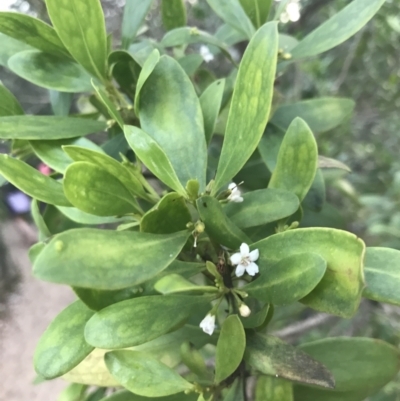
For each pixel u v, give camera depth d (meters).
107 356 0.13
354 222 0.44
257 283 0.13
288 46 0.22
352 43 0.42
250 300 0.15
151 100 0.15
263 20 0.19
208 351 0.21
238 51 0.32
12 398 0.64
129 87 0.20
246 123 0.13
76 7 0.16
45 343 0.13
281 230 0.16
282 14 0.20
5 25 0.17
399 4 0.36
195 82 0.26
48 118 0.17
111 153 0.19
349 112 0.20
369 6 0.16
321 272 0.11
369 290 0.12
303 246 0.12
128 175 0.14
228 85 0.21
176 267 0.14
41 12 0.32
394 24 0.38
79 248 0.10
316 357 0.16
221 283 0.13
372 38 0.40
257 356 0.13
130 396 0.15
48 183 0.14
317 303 0.12
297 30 0.38
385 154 0.46
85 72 0.19
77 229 0.11
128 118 0.19
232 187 0.14
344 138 0.45
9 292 0.75
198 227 0.12
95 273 0.10
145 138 0.13
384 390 0.35
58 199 0.14
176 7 0.24
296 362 0.12
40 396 0.64
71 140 0.17
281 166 0.15
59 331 0.13
